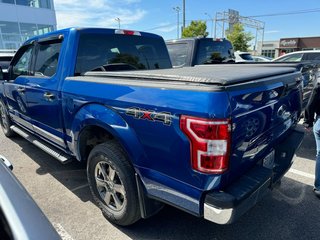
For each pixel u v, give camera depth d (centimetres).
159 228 272
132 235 262
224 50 711
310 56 913
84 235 262
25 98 392
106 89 242
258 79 211
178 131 187
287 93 259
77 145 293
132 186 242
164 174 208
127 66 350
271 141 252
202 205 193
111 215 273
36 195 334
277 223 280
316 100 371
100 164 271
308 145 505
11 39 2270
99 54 326
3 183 146
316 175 326
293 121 302
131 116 218
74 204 314
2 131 607
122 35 355
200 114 174
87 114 262
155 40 403
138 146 219
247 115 195
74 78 288
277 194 336
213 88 174
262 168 228
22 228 121
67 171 401
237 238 258
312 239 257
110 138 280
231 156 188
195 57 625
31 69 388
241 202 189
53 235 124
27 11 2330
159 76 213
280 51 5512
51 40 337
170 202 211
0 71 459
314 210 302
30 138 415
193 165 186
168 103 191
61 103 304
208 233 265
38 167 414
